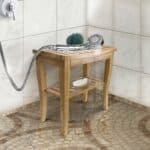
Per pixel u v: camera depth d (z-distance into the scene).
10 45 2.28
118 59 2.58
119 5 2.48
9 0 2.16
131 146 2.03
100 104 2.55
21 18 2.29
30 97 2.50
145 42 2.39
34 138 2.11
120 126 2.25
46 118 2.34
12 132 2.17
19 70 2.37
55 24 2.50
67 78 2.06
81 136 2.13
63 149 1.99
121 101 2.60
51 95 2.62
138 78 2.49
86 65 2.51
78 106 2.52
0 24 2.19
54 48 2.16
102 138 2.11
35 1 2.34
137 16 2.39
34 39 2.40
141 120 2.33
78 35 2.25
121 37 2.52
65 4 2.53
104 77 2.40
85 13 2.69
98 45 2.26
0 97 2.32
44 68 2.21
